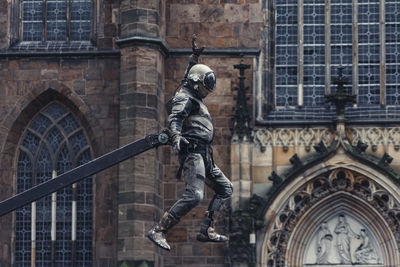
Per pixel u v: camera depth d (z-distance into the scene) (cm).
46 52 7119
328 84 7212
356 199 6944
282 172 6925
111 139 7025
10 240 7125
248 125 6838
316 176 6862
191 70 2220
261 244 6806
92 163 2245
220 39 7125
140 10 6794
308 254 7006
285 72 7244
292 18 7300
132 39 6731
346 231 7006
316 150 6862
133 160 6606
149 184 6612
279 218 6838
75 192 7106
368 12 7275
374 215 6956
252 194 6900
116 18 7169
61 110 7231
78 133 7188
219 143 6962
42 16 7362
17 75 7181
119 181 6638
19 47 7231
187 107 2166
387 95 7188
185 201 2145
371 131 6944
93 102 7081
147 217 6581
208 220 2264
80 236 7088
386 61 7225
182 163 2169
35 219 7144
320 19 7300
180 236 6862
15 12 7350
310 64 7256
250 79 7069
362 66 7231
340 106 6838
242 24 7150
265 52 7181
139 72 6731
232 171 6794
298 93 7194
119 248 6556
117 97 7062
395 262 6912
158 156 6762
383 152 6919
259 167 6944
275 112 7094
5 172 7175
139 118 6700
